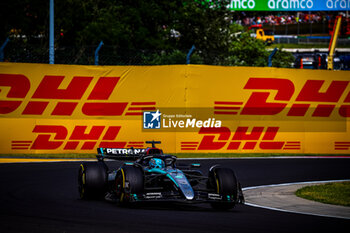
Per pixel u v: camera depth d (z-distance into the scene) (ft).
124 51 433.07
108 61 367.66
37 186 151.64
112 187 131.64
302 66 577.43
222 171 118.52
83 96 226.17
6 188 146.20
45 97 223.71
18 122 222.07
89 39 427.33
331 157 250.98
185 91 231.71
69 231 88.33
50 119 223.92
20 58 325.01
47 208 113.60
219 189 116.16
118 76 228.22
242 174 190.08
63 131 224.74
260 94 238.68
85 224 94.79
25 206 115.96
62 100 224.74
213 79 234.38
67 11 462.19
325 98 245.65
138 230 90.02
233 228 94.79
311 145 244.01
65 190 145.28
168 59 347.97
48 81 223.71
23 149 222.48
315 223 102.99
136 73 229.45
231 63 365.61
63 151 224.74
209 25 492.54
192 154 249.96
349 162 233.76
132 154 135.54
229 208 119.55
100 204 121.39
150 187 126.31
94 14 475.72
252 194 146.82
